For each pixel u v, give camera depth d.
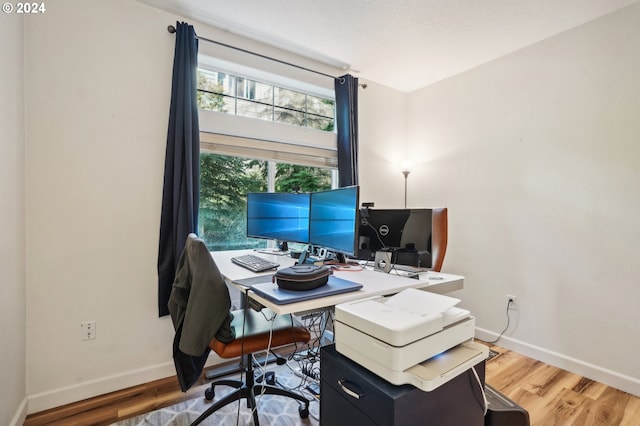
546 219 2.38
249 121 2.53
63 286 1.80
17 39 1.59
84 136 1.85
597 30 2.14
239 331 1.58
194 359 1.58
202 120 2.32
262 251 2.39
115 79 1.94
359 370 1.04
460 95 2.99
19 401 1.61
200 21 2.25
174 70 2.07
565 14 2.11
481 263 2.78
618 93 2.04
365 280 1.58
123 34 1.97
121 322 1.97
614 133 2.05
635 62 1.97
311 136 2.87
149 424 1.64
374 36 2.42
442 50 2.60
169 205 2.06
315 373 2.15
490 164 2.74
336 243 1.64
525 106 2.51
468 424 1.12
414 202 3.39
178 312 1.55
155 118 2.07
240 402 1.83
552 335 2.33
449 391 1.04
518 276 2.53
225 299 1.40
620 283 2.02
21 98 1.64
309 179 3.00
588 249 2.16
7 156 1.46
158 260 2.05
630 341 1.98
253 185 2.68
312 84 2.81
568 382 2.09
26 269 1.70
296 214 2.09
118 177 1.96
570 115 2.26
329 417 1.17
